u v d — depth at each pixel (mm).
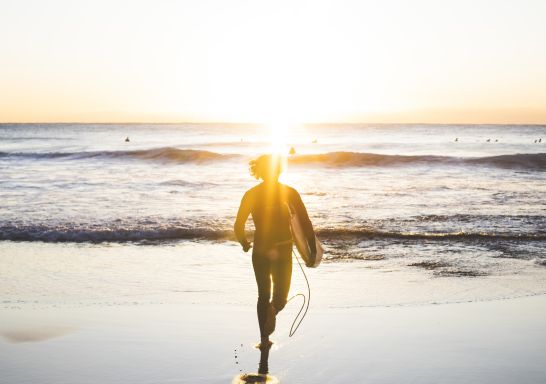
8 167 29359
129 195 18469
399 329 5539
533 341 5121
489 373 4273
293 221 4926
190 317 5988
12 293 7328
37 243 11359
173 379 4176
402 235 11812
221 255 10141
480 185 21578
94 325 5676
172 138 78438
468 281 8094
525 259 9773
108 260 9688
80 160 34094
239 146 53719
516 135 95562
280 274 4902
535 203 16797
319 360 4602
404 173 26938
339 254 10242
